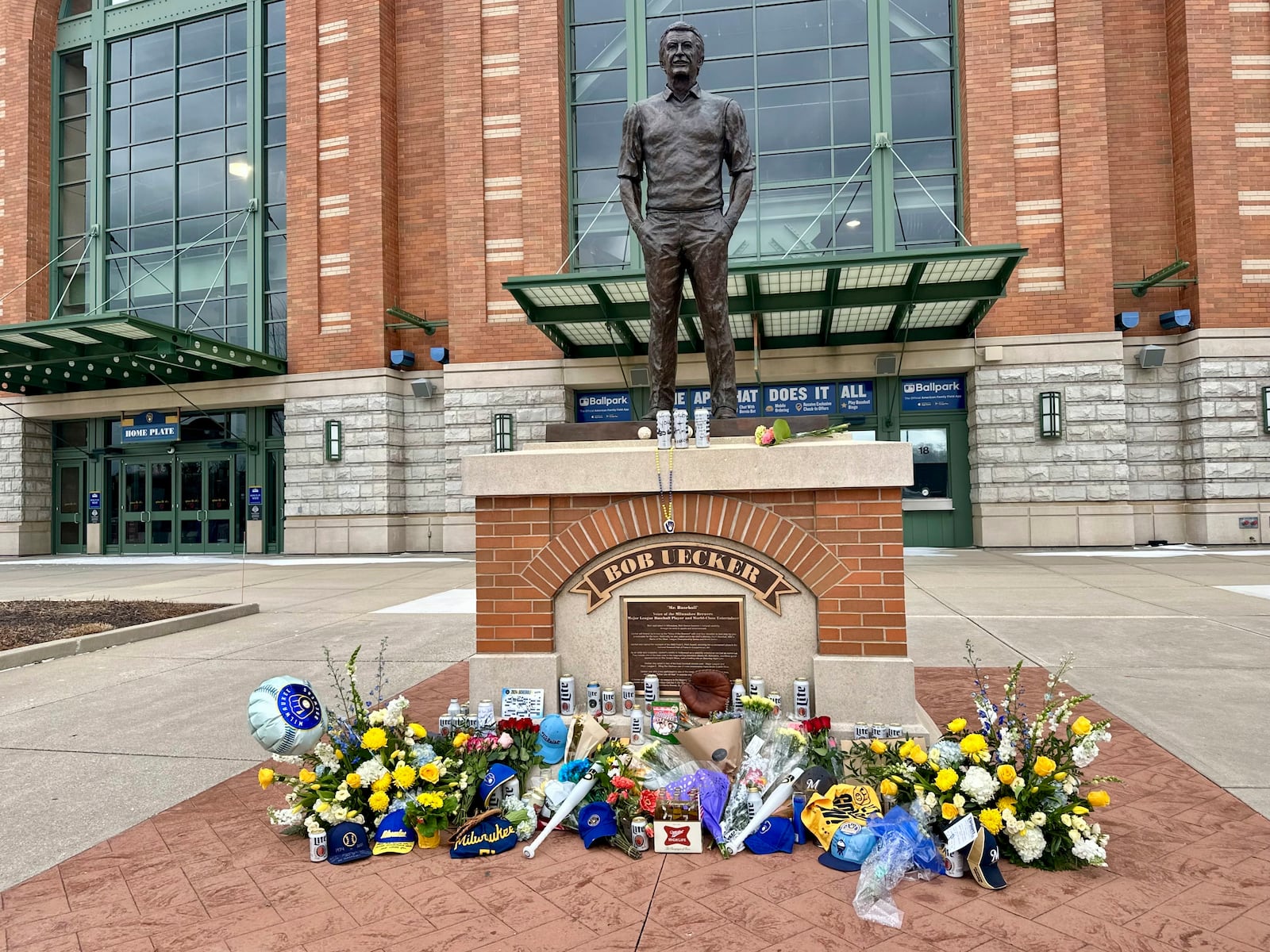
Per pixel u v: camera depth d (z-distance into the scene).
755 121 17.20
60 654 7.56
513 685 4.62
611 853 3.41
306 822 3.44
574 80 18.16
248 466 20.50
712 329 5.10
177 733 5.17
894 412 16.83
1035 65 15.95
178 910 2.93
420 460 18.94
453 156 17.80
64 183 22.33
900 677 4.21
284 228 20.23
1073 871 3.12
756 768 3.64
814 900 2.94
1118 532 15.40
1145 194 16.44
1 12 21.94
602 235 17.81
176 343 16.39
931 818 3.28
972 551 15.50
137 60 21.70
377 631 8.66
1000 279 13.74
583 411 17.86
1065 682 5.88
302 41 19.20
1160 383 16.09
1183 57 15.90
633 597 4.62
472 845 3.39
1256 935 2.62
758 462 4.42
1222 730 4.74
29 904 3.00
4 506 21.80
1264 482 15.19
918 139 16.78
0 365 18.09
